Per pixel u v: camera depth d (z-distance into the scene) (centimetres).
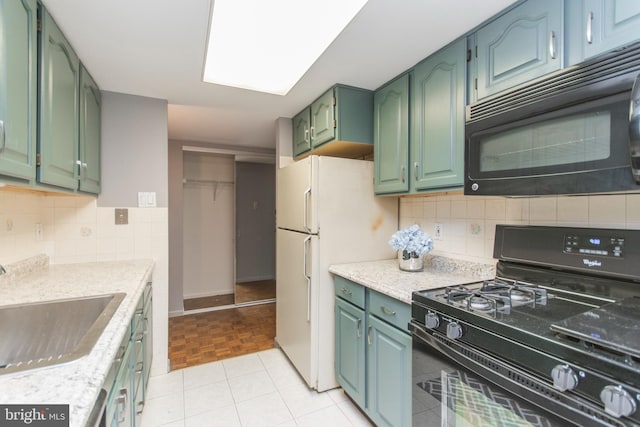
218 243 440
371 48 157
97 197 206
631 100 80
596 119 92
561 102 100
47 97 124
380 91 204
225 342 279
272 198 494
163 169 222
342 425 171
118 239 212
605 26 96
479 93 137
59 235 198
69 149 149
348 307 184
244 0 124
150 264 198
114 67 174
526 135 111
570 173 98
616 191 88
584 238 117
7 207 155
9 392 61
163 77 188
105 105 208
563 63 107
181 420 174
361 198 212
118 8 123
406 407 139
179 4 122
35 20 115
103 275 166
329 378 203
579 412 71
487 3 122
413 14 129
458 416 104
